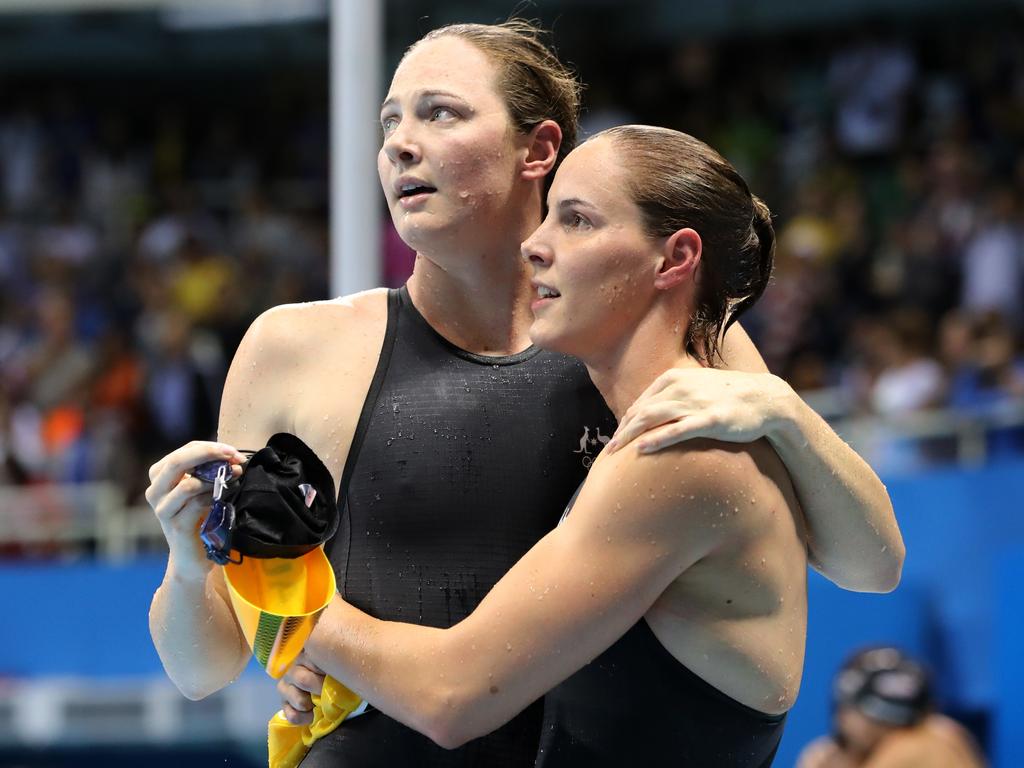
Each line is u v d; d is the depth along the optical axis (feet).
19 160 150.71
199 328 125.08
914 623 82.64
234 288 129.59
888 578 27.55
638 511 24.26
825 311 111.34
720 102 137.69
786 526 25.38
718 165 26.03
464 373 28.53
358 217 65.62
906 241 115.55
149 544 94.79
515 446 27.94
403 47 126.62
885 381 95.81
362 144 65.72
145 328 125.90
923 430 88.99
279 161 150.30
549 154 29.09
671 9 139.54
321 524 24.07
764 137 132.87
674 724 25.20
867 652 55.98
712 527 24.38
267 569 24.07
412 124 28.32
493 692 24.38
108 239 142.82
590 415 28.48
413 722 24.90
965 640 82.17
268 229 136.56
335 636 25.86
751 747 25.67
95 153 151.53
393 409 28.19
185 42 147.13
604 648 24.61
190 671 27.25
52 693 87.76
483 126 28.14
